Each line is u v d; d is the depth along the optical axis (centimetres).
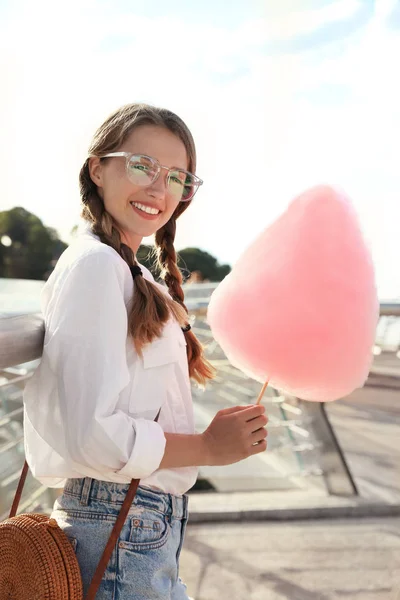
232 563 300
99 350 132
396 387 682
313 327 159
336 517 359
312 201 166
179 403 155
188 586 276
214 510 350
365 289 162
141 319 144
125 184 157
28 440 152
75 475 145
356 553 314
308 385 163
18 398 315
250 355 165
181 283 200
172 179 160
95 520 142
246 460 451
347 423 575
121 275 143
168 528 148
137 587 140
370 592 277
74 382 132
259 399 168
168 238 197
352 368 162
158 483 148
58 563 131
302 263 161
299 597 271
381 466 448
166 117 162
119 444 130
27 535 134
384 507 363
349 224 164
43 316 158
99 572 133
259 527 344
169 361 149
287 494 385
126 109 162
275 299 162
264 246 168
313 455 402
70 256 150
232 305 168
